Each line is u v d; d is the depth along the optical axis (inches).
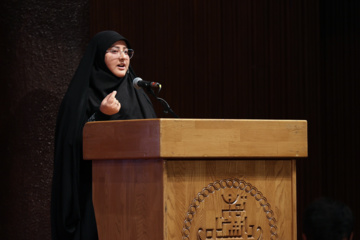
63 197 164.7
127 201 137.6
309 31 312.0
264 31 303.0
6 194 220.2
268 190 140.6
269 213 140.3
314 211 94.3
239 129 135.3
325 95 315.9
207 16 287.4
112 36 186.5
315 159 312.0
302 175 309.4
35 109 224.8
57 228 168.4
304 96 311.3
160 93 275.6
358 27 308.2
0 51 221.9
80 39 234.7
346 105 310.2
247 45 298.4
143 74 271.6
